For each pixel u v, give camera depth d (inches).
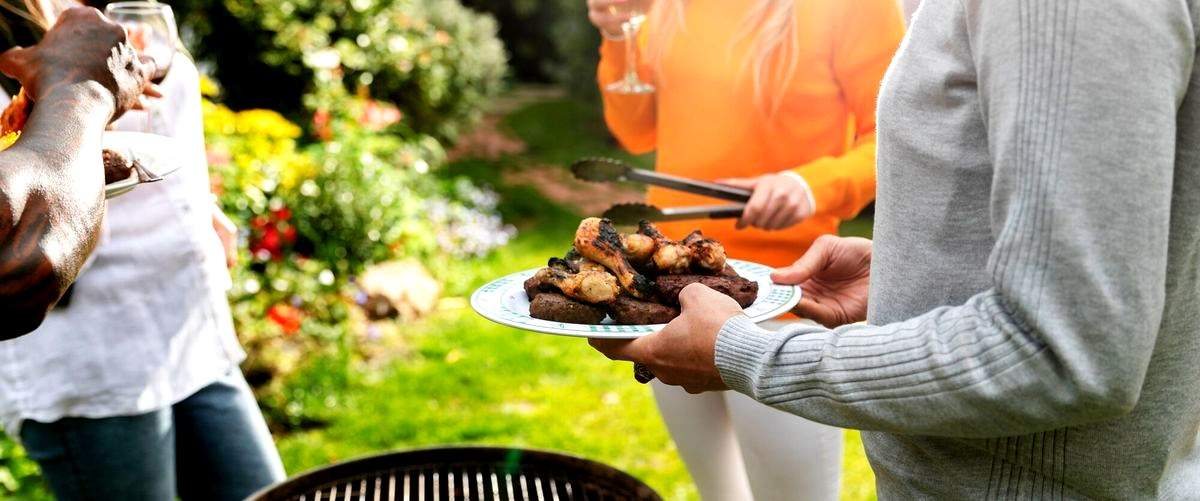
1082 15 31.4
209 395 79.8
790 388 39.8
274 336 154.0
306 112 232.4
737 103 80.9
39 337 70.3
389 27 260.7
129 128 69.7
